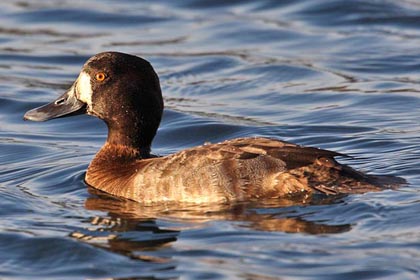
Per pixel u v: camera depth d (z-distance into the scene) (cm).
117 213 1255
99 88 1367
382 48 2095
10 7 2408
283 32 2217
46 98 1866
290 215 1188
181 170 1255
